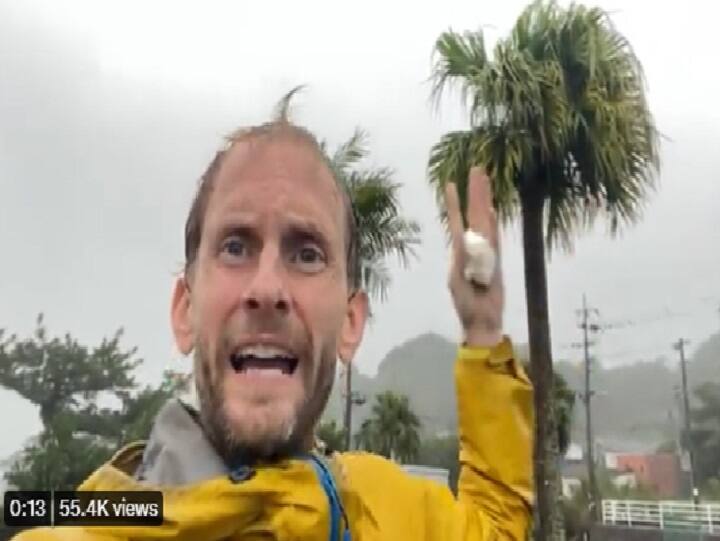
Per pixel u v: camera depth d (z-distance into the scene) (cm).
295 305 60
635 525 739
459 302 74
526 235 247
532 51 245
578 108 242
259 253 61
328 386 62
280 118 66
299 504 57
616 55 246
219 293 60
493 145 239
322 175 65
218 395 59
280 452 60
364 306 69
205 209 63
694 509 704
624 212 250
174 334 65
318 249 62
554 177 244
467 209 78
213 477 58
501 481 72
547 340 243
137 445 66
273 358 60
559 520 230
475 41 248
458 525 68
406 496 68
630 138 246
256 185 62
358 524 63
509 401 73
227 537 56
